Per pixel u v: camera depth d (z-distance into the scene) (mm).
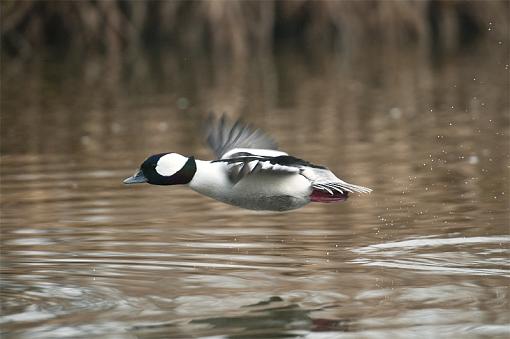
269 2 31641
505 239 10766
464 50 31125
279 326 7914
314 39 33125
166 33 32094
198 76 26578
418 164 15133
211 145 9164
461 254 10234
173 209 12648
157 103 22016
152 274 9617
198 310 8398
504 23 33594
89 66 28641
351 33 32594
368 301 8594
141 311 8398
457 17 34000
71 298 8828
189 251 10500
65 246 10781
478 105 20922
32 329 7938
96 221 11992
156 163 8586
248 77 26328
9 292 9047
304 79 25797
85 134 18375
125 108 21391
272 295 8812
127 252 10492
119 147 17031
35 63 29328
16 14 30781
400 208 12414
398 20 32688
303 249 10539
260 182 8445
